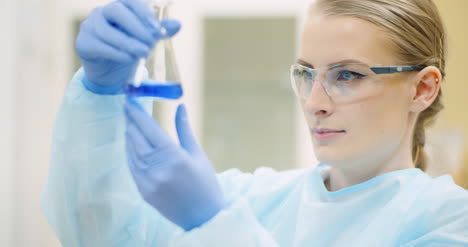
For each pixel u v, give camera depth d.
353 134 0.92
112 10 0.86
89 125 0.95
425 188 0.95
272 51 3.10
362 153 0.93
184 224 0.88
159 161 0.85
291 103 3.10
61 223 0.99
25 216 2.96
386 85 0.91
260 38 3.11
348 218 0.98
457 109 2.64
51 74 3.04
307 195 1.07
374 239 0.92
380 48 0.92
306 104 0.94
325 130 0.93
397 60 0.93
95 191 0.97
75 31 3.08
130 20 0.84
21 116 2.92
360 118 0.91
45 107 3.03
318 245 0.99
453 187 0.94
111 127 0.97
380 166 1.00
